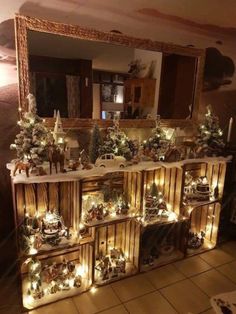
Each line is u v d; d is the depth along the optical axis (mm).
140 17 3092
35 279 2732
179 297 2914
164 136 3348
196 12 3393
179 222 3586
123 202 3160
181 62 3490
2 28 2502
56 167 2592
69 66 2828
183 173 3273
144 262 3393
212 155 3613
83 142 3127
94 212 2967
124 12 2986
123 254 3455
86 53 2875
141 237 3176
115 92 3139
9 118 2719
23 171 2541
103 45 2938
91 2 2793
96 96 3035
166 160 3172
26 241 2562
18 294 2844
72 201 2855
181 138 3686
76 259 3225
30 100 2514
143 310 2727
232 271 3373
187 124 3764
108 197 3107
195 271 3354
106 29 2945
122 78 3146
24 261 2598
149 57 3248
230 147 3889
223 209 4023
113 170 2781
